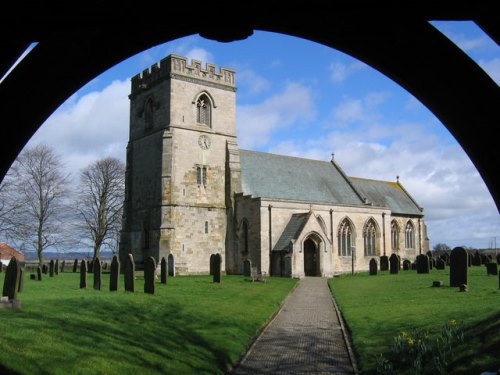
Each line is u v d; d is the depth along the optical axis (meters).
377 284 34.09
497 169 6.91
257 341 16.86
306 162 63.66
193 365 13.03
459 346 12.44
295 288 35.78
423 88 7.05
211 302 23.72
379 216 60.75
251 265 46.19
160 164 51.81
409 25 6.63
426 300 22.70
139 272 49.19
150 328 16.30
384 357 13.45
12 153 6.82
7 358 10.96
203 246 51.97
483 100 6.73
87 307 18.48
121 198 72.00
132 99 57.34
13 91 6.66
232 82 56.16
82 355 12.23
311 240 51.69
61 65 6.68
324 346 15.96
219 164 54.38
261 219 50.00
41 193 63.47
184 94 52.84
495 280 30.45
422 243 71.75
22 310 16.61
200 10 5.95
